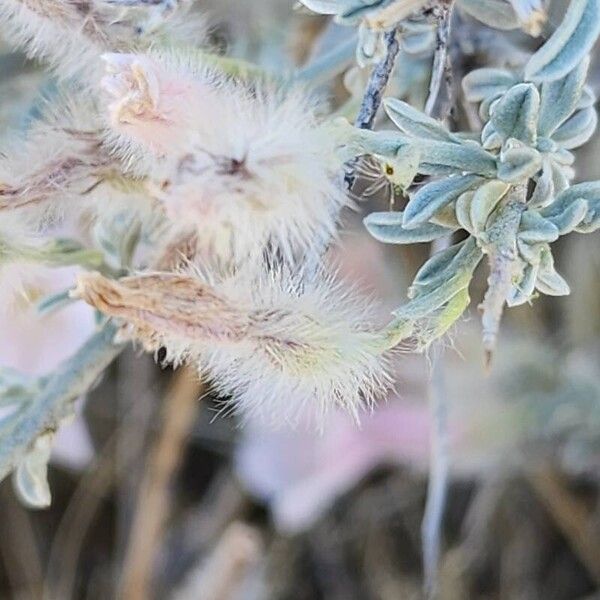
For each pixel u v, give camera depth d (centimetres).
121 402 30
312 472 27
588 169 24
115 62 16
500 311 17
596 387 27
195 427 30
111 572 32
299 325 17
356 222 25
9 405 20
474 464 27
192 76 16
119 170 17
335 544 31
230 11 23
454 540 30
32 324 22
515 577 30
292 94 18
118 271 20
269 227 16
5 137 22
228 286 17
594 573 30
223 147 16
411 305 17
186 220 16
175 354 17
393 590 31
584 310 28
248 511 31
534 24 18
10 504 32
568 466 28
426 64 20
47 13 18
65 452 26
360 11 18
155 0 18
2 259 18
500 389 26
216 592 29
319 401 17
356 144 17
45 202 17
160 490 30
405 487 30
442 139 17
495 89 19
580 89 18
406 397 26
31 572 32
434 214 17
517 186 17
